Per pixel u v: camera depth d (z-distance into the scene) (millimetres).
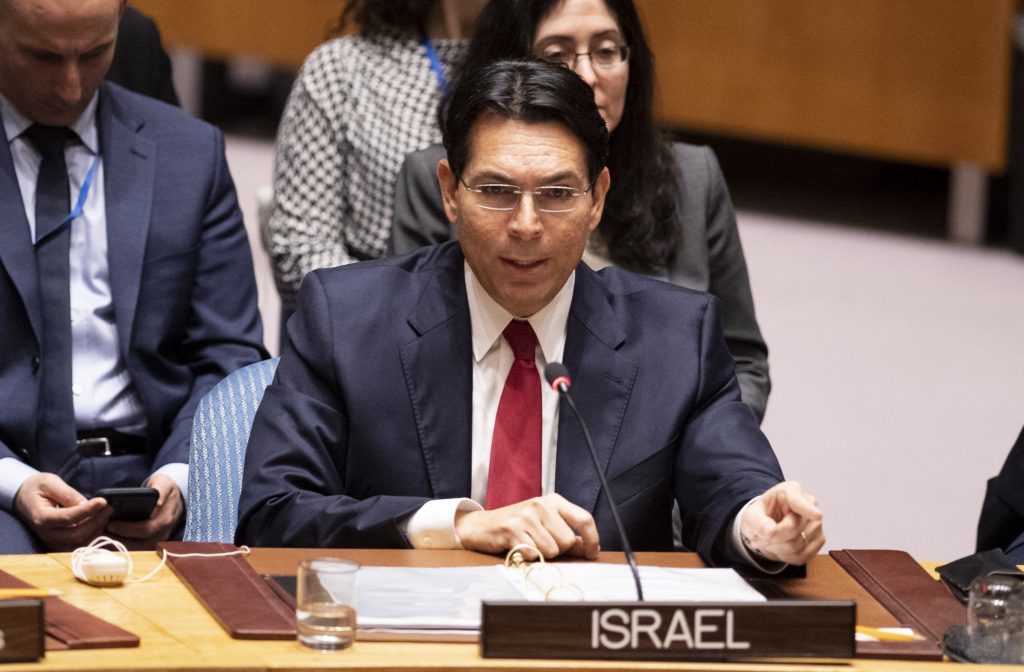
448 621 5012
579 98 6129
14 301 8055
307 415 6410
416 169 8953
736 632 4848
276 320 14594
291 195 9859
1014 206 22062
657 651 4816
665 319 6703
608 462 6406
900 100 21688
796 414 14961
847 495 12992
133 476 8367
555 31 8516
